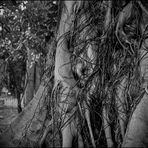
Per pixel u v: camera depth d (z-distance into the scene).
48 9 8.77
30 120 5.70
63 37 6.50
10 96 11.21
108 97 5.80
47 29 8.95
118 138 5.26
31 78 10.02
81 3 6.73
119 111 5.61
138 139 4.59
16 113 8.65
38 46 9.20
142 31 6.52
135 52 6.24
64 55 6.21
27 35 8.73
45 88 6.21
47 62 7.11
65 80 5.77
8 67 10.12
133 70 6.06
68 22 6.63
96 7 6.88
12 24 8.70
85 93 5.68
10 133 5.42
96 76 5.99
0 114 8.35
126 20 6.65
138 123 4.91
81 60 6.22
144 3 7.08
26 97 9.92
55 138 5.15
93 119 5.54
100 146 5.18
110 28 6.51
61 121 5.27
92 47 6.32
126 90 5.84
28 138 5.33
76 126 5.18
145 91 5.51
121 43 6.36
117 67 6.19
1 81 10.26
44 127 5.57
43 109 5.91
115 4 6.83
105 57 6.25
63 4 6.87
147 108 5.22
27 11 8.64
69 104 5.43
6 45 8.82
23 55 9.93
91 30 6.57
